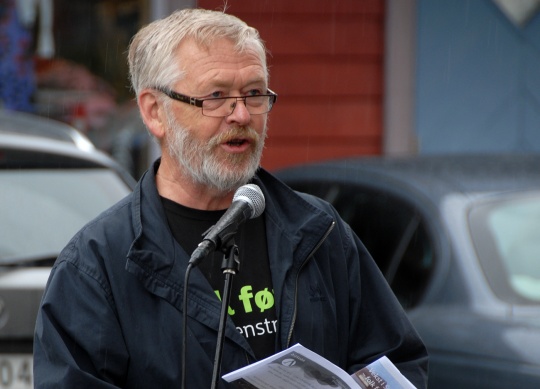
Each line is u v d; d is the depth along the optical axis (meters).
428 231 11.82
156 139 7.86
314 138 23.59
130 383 7.21
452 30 23.55
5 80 23.31
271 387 7.06
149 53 7.65
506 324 10.43
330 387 7.11
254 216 7.24
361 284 8.04
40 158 12.74
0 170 12.46
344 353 7.82
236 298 7.49
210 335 7.21
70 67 23.33
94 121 23.31
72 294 7.21
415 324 11.10
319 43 23.44
